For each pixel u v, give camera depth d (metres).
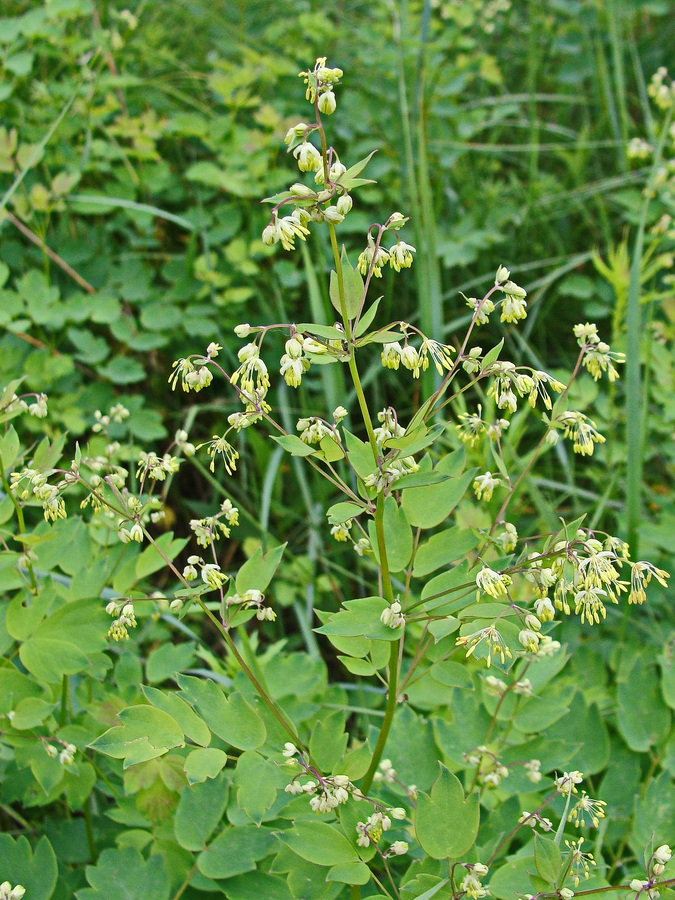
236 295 1.02
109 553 0.71
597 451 0.95
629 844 0.65
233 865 0.57
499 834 0.62
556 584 0.55
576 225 1.24
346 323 0.53
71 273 1.00
